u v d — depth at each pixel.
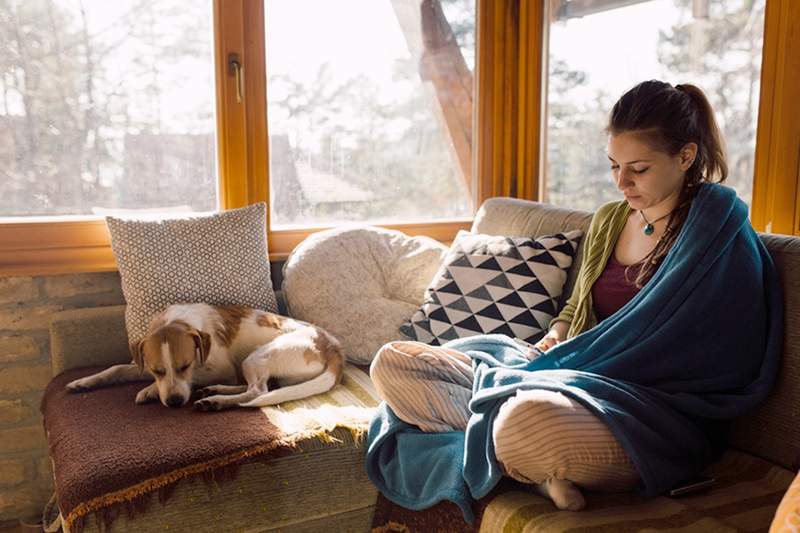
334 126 2.87
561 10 2.97
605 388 1.56
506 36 3.07
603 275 1.93
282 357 2.18
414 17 2.95
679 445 1.59
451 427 1.78
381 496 1.90
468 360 1.89
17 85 2.44
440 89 3.04
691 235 1.70
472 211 3.15
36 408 2.53
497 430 1.50
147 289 2.34
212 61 2.67
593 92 2.85
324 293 2.52
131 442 1.79
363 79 2.89
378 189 2.99
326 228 2.87
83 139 2.54
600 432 1.47
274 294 2.59
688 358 1.67
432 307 2.37
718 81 2.38
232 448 1.76
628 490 1.57
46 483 2.57
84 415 1.99
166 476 1.68
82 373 2.34
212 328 2.23
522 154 3.13
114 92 2.56
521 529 1.43
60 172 2.53
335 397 2.12
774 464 1.69
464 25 3.05
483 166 3.13
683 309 1.66
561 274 2.31
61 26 2.46
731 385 1.69
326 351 2.25
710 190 1.75
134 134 2.61
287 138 2.79
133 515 1.65
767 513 1.47
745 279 1.68
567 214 2.45
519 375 1.66
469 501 1.59
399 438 1.80
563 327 2.01
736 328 1.67
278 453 1.79
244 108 2.67
